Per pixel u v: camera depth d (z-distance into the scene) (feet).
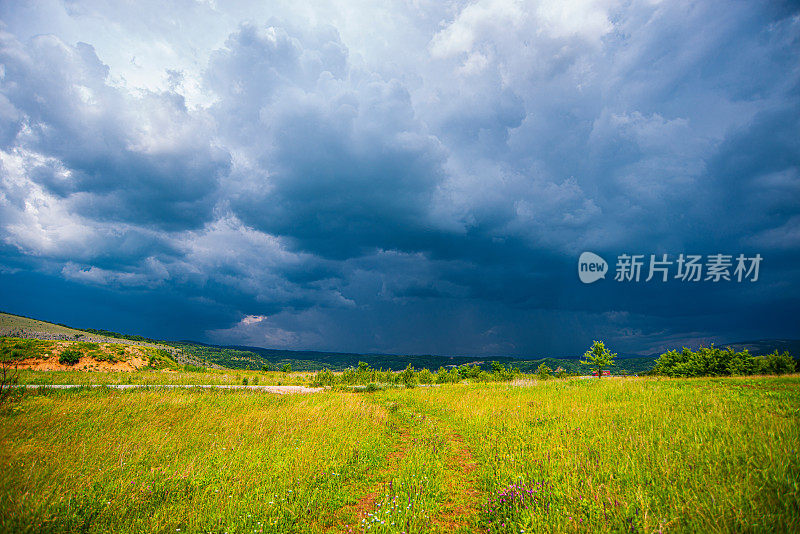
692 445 22.90
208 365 410.52
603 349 139.33
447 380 140.67
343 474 24.36
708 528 13.73
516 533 16.02
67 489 19.22
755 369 110.83
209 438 30.63
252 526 17.04
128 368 165.27
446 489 22.13
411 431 39.29
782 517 13.82
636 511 15.74
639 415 34.37
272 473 23.41
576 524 15.33
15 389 44.78
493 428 36.35
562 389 63.77
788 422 26.14
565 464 22.47
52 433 29.32
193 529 16.60
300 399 59.26
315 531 16.99
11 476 19.90
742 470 18.69
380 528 17.26
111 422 33.78
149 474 21.84
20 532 15.01
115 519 16.99
